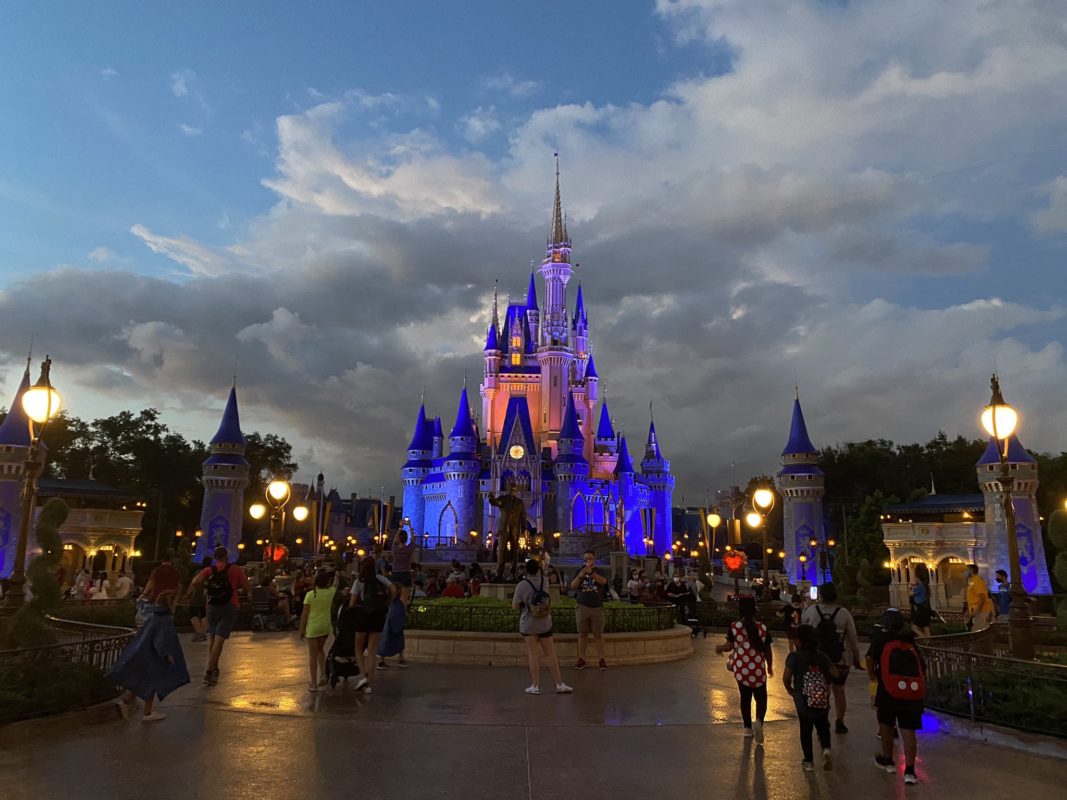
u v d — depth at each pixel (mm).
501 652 17156
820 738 8992
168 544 74562
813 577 68688
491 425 144375
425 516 134500
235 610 14398
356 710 11594
